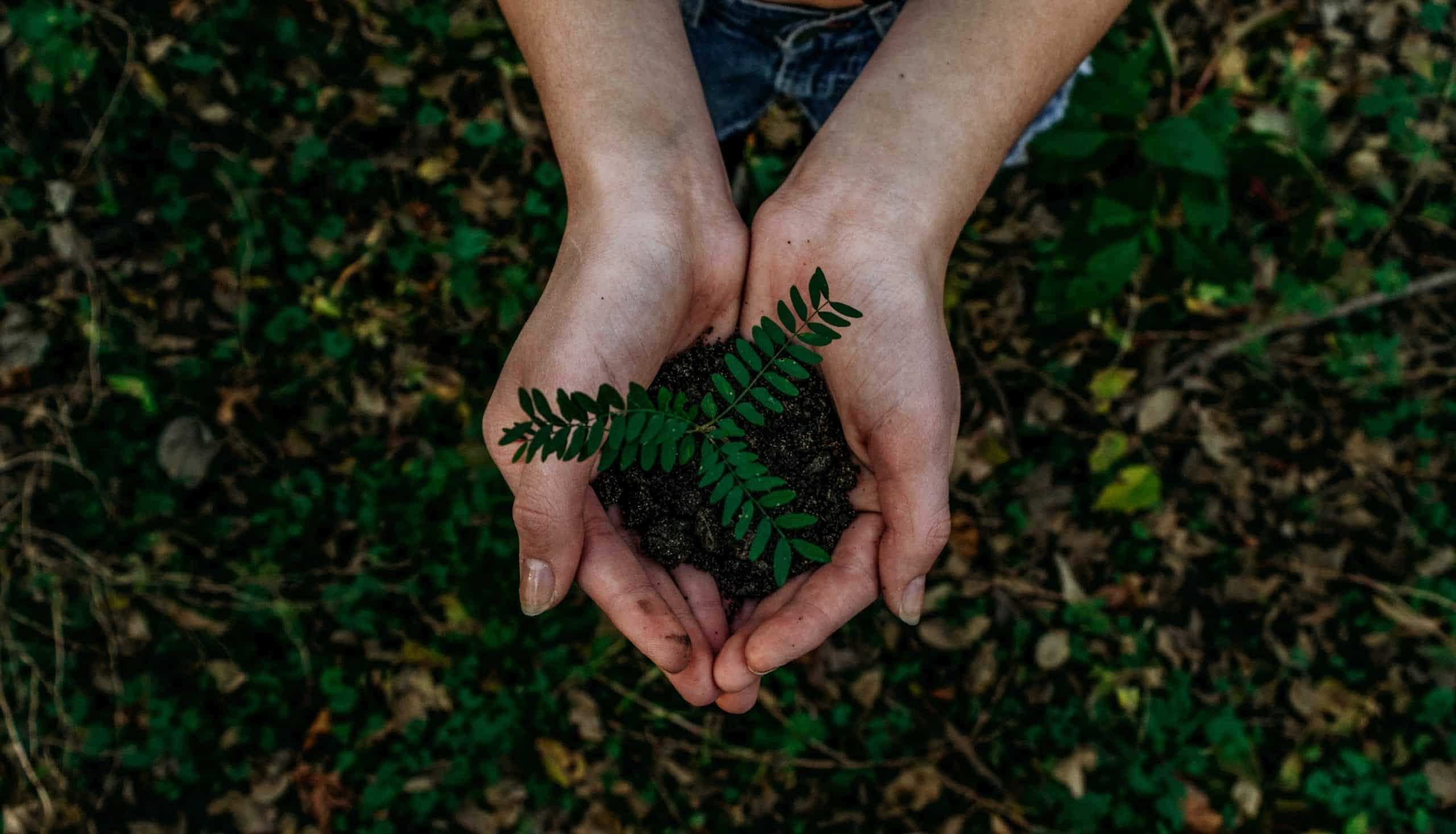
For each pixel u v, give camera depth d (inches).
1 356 28.7
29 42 29.6
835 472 17.7
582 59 17.3
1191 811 27.7
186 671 28.1
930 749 28.1
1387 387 29.7
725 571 17.6
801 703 28.2
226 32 30.4
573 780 27.9
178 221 29.6
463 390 29.3
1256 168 29.3
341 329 29.6
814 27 20.5
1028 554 29.1
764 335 14.7
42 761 27.7
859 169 17.1
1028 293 30.0
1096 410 29.6
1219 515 29.4
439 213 30.1
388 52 30.9
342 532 28.7
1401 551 29.1
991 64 17.2
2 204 29.2
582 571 17.0
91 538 28.4
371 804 27.7
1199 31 31.0
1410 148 30.6
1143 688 28.4
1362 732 28.3
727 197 17.7
